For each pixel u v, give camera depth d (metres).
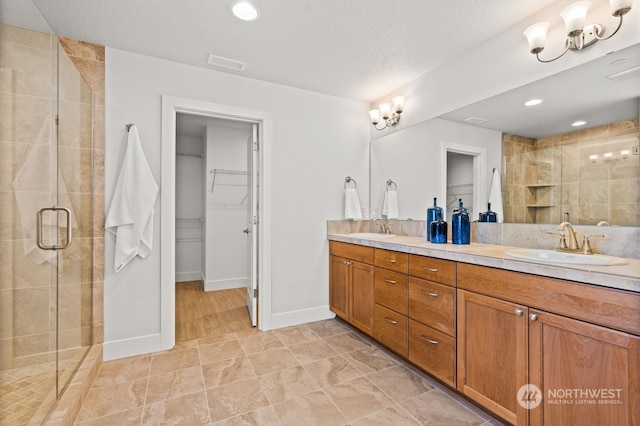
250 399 1.72
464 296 1.65
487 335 1.52
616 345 1.06
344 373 2.00
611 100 1.49
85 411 1.60
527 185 1.86
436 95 2.49
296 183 2.89
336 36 2.04
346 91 2.98
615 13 1.37
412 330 2.00
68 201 1.83
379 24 1.90
